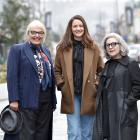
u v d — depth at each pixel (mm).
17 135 7953
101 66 8750
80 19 8711
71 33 8742
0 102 19719
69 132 8664
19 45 8164
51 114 8297
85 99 8562
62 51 8688
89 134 8781
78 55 8641
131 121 7867
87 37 8711
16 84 8023
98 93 8117
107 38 8180
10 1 48031
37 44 8172
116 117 7879
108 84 8031
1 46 52000
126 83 7965
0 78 25859
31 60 8047
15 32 47562
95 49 8711
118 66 8047
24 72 8047
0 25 47938
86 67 8602
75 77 8602
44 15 79625
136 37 106625
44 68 8133
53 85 8312
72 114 8602
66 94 8578
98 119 8039
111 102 7953
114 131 7871
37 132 8133
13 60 8070
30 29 8164
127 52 8164
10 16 47531
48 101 8195
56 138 11688
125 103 7887
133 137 7879
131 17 99938
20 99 8047
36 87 8023
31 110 8000
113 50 8109
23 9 49156
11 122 7910
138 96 7965
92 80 8617
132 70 7965
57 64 8719
